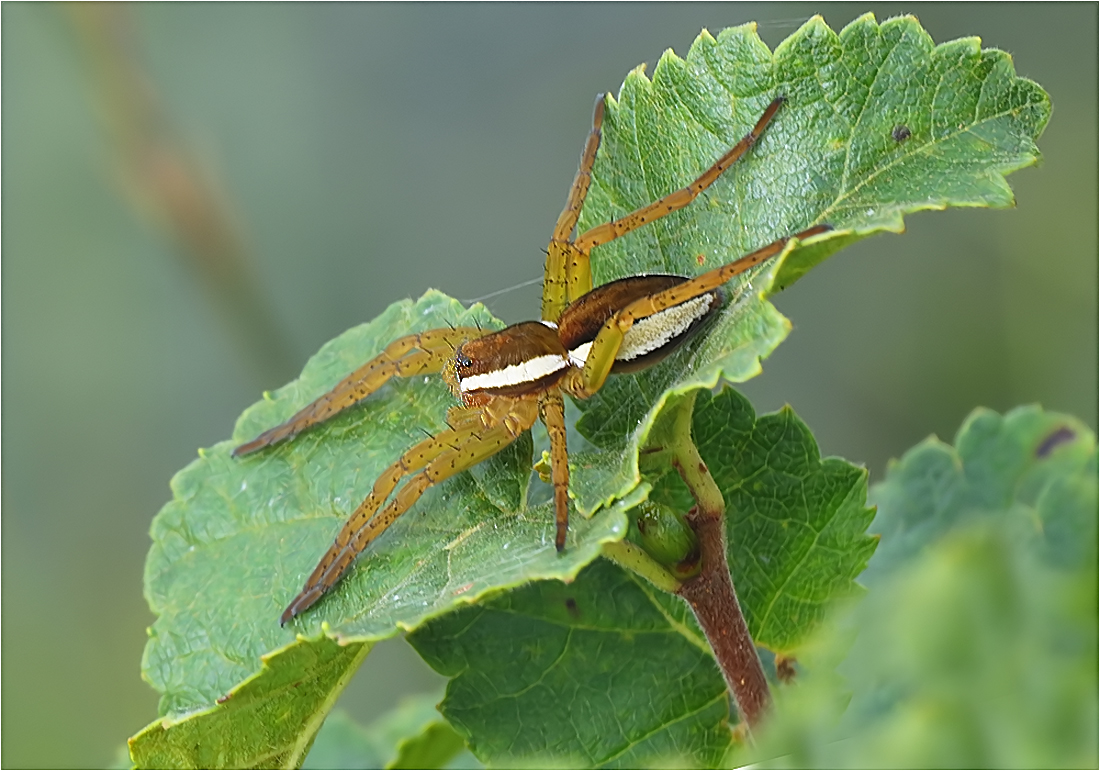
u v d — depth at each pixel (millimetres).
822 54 145
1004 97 141
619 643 145
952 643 107
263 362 200
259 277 200
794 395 215
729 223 148
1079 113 200
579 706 144
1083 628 104
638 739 144
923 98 143
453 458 148
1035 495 150
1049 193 199
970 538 111
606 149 152
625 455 141
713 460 146
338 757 165
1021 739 102
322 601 146
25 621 222
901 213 137
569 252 155
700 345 146
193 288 235
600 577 146
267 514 152
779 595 145
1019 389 198
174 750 140
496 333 154
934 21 205
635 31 237
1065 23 203
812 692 122
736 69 147
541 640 145
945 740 104
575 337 151
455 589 139
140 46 194
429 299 158
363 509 148
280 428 154
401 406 156
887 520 152
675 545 140
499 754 143
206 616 148
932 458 153
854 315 215
